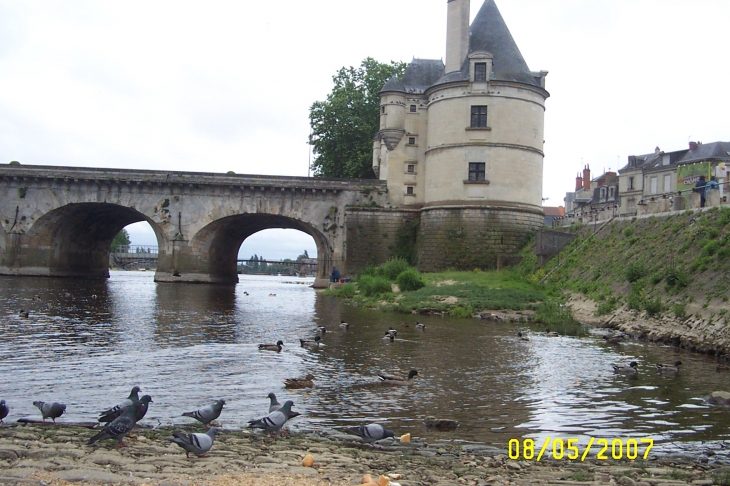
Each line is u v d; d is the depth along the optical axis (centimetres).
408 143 5897
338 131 6956
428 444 1233
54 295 4294
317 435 1276
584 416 1473
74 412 1427
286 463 1034
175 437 1045
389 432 1172
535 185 5328
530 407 1548
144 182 5969
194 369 1930
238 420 1384
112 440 1145
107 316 3216
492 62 5266
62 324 2850
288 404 1288
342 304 4338
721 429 1370
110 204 6059
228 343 2442
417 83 6025
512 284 4231
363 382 1795
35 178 5988
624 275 3362
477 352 2320
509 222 5156
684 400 1625
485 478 1005
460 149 5238
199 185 5994
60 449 1066
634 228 3812
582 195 10169
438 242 5297
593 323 3144
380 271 5153
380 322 3216
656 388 1761
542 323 3209
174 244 6022
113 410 1214
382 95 5997
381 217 5844
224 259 7069
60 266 6575
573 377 1903
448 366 2052
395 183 5878
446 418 1435
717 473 1057
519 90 5231
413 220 5831
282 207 6000
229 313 3575
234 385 1728
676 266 2995
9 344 2283
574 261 4147
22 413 1411
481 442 1263
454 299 3828
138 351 2217
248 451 1105
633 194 8238
